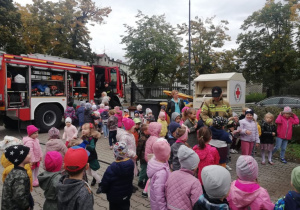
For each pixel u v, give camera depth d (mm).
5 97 8516
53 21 23156
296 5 19188
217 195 1806
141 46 24328
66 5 24031
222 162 3896
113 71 13719
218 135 3869
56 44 22984
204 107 4512
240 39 22406
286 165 5910
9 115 8867
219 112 4461
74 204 1946
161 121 6090
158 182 2545
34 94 9469
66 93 10633
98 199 3992
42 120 9625
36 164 4492
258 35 21500
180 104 7305
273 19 20375
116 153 2791
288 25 20391
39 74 9680
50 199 2406
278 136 6027
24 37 21891
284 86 21875
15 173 2414
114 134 7301
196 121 4973
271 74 21156
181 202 2256
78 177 2078
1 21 18172
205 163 3238
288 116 5922
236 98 7863
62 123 12031
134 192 4215
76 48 24906
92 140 4129
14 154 2438
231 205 2316
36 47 22812
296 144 7520
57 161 2490
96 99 12781
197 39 23766
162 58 23844
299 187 1982
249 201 2174
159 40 23656
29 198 2613
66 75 10617
